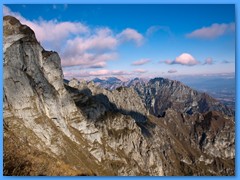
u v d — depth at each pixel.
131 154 192.88
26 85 93.06
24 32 102.06
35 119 92.44
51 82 117.38
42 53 116.00
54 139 98.25
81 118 139.62
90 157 126.50
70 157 102.31
